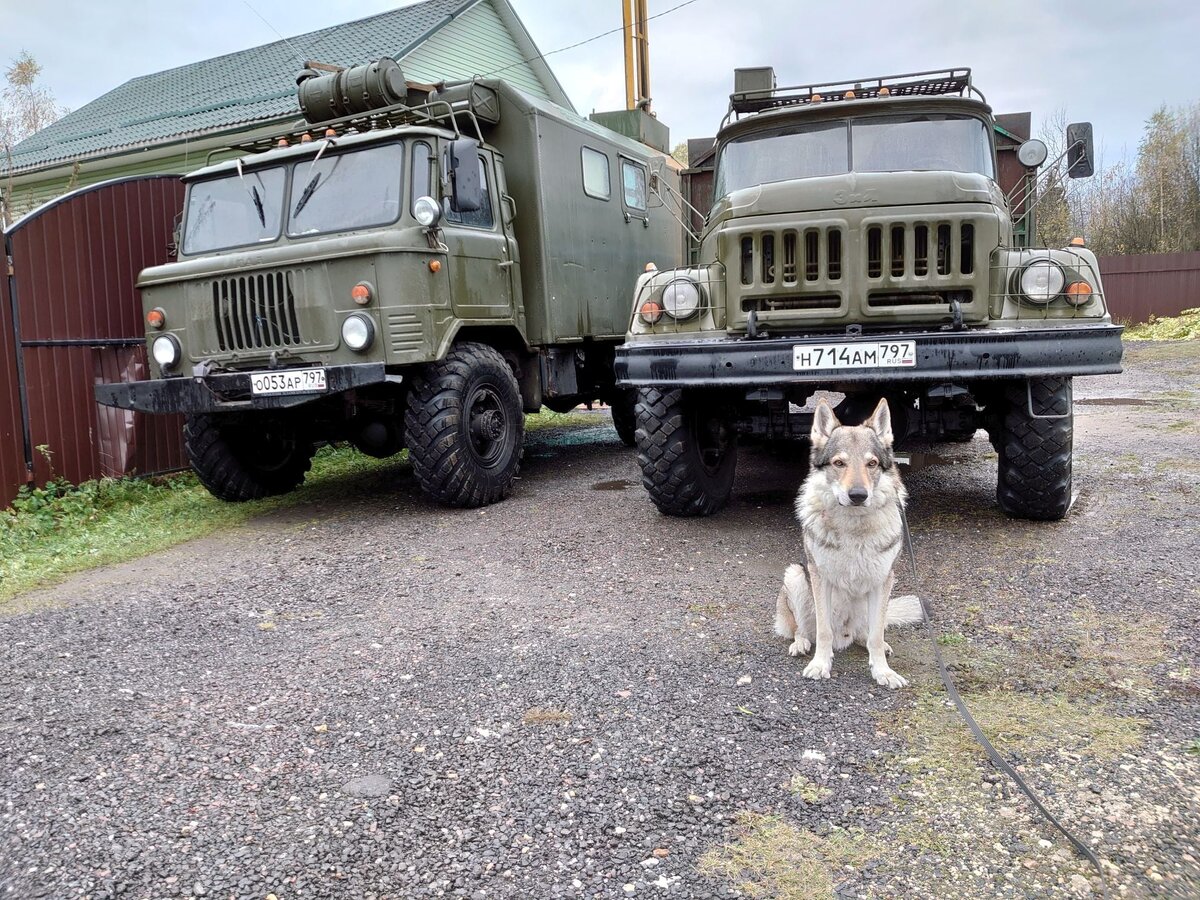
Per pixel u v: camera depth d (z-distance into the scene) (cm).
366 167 634
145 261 830
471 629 394
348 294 593
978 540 491
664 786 255
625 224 908
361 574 493
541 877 216
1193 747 262
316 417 698
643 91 1973
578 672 340
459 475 625
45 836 237
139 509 707
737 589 437
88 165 1566
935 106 566
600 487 721
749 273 489
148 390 625
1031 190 592
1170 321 2123
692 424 557
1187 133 3441
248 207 673
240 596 459
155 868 222
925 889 206
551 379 788
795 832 231
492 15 1767
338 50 1659
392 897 209
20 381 720
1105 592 396
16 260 719
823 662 329
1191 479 614
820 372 460
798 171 572
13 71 2572
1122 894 200
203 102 1664
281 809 249
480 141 691
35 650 383
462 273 645
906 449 834
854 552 317
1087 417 974
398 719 305
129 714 315
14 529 649
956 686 315
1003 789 246
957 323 454
